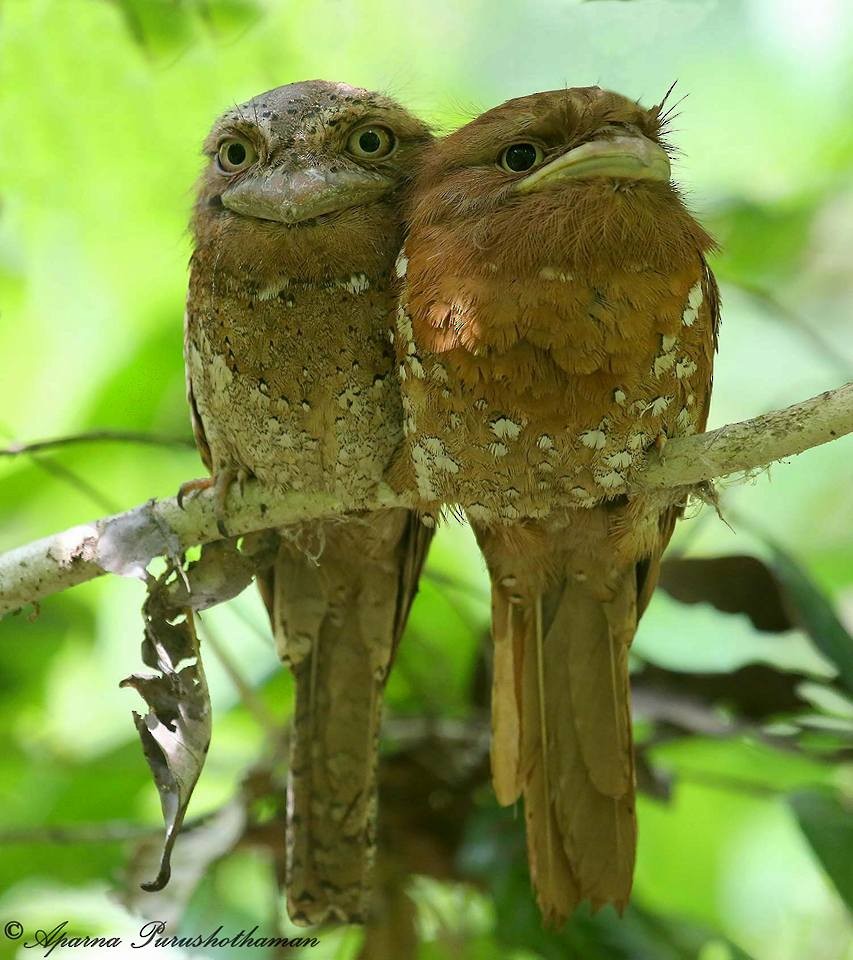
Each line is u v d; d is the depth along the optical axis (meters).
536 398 7.93
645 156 7.77
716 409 14.82
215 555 8.95
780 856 13.55
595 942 10.05
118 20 12.93
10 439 11.05
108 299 13.79
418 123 9.31
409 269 8.23
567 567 8.94
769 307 13.29
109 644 12.88
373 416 8.91
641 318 7.83
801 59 14.40
